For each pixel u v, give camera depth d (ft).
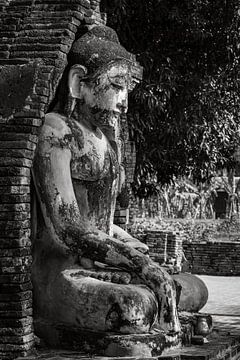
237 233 95.45
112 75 22.66
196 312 26.53
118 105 22.90
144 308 20.72
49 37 22.50
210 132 50.62
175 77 46.34
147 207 106.42
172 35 47.29
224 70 49.24
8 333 20.71
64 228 21.70
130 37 47.57
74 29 22.90
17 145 20.99
